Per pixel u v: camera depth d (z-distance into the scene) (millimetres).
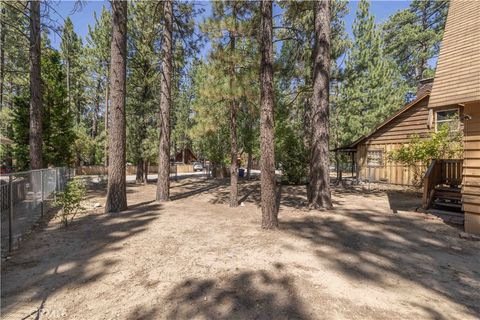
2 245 4363
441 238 5172
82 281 3402
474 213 5355
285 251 4410
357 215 7105
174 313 2680
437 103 5859
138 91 15898
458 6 7012
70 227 6055
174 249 4531
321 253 4336
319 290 3119
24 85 16328
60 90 14227
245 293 3055
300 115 17891
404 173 12992
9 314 2697
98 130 32125
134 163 16844
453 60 6094
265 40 5758
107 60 16406
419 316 2611
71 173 14750
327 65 7953
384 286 3236
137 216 7160
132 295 3043
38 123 10102
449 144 9352
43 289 3205
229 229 5785
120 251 4457
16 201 5016
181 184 16766
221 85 7750
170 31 9625
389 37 25922
